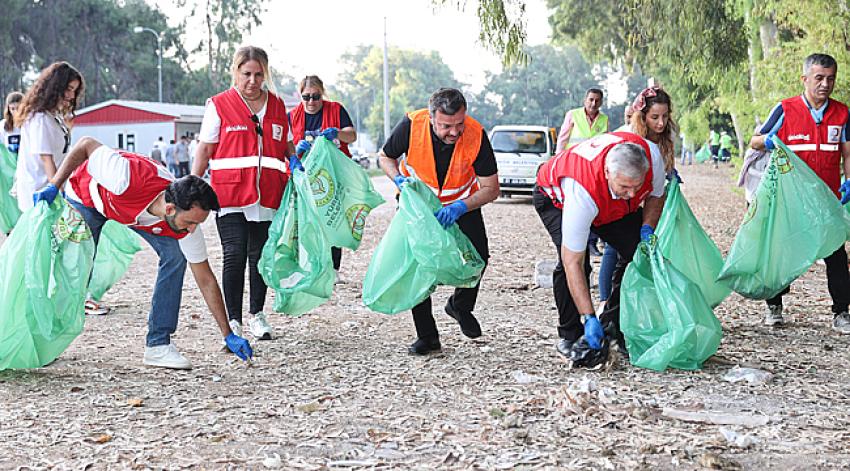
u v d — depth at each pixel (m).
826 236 6.07
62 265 5.18
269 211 6.27
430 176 5.47
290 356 5.79
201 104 62.75
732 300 7.54
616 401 4.75
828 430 4.33
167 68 60.91
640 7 16.48
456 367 5.48
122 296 8.01
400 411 4.62
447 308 5.95
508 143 19.53
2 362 5.13
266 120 6.23
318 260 5.98
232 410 4.64
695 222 6.04
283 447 4.11
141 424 4.42
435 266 5.30
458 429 4.34
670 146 5.67
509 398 4.84
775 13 12.89
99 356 5.80
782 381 5.17
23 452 4.04
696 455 3.97
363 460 3.95
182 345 6.09
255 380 5.22
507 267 9.80
